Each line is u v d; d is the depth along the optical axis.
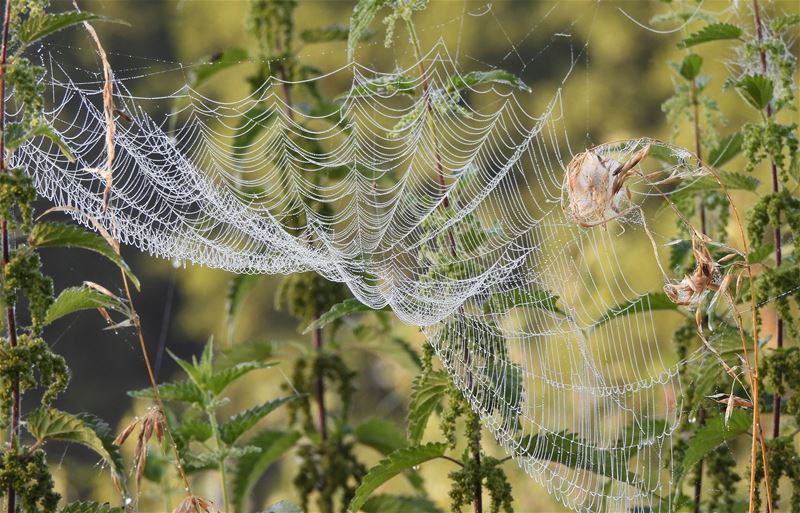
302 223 8.13
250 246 8.08
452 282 6.42
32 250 5.28
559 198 6.90
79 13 5.34
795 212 6.18
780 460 6.01
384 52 18.33
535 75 20.00
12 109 7.55
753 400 5.37
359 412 19.83
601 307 9.30
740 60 7.62
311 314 8.65
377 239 8.00
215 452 6.72
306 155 8.10
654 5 19.06
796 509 6.02
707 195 7.34
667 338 11.79
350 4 22.50
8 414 5.23
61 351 22.94
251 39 10.74
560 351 8.13
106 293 5.43
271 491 18.56
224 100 20.75
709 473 6.71
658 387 8.86
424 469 13.09
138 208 7.16
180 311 24.67
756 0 6.77
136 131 8.12
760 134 6.23
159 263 23.95
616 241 11.12
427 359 6.29
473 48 19.86
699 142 7.72
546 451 6.43
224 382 6.83
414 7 6.54
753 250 6.27
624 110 19.28
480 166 7.42
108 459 5.30
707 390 6.36
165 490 8.02
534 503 11.15
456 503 6.05
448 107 6.66
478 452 6.17
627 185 5.61
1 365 5.15
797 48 11.27
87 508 5.41
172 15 22.45
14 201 5.18
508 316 7.05
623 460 6.54
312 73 8.71
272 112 8.24
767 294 6.21
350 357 19.81
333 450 8.32
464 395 6.08
